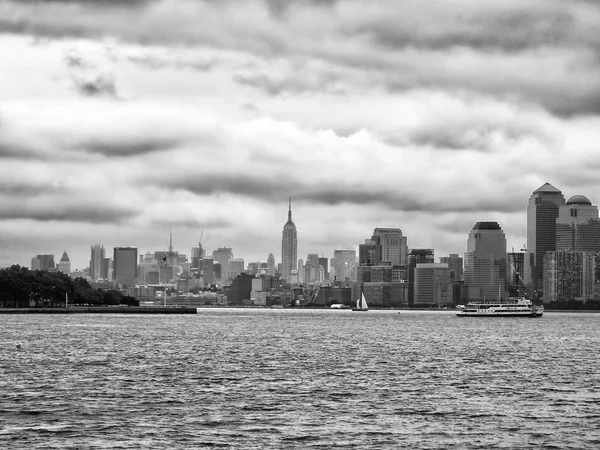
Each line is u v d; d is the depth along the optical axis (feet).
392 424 434.30
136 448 378.53
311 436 404.36
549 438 404.98
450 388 573.74
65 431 412.77
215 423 434.30
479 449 383.24
